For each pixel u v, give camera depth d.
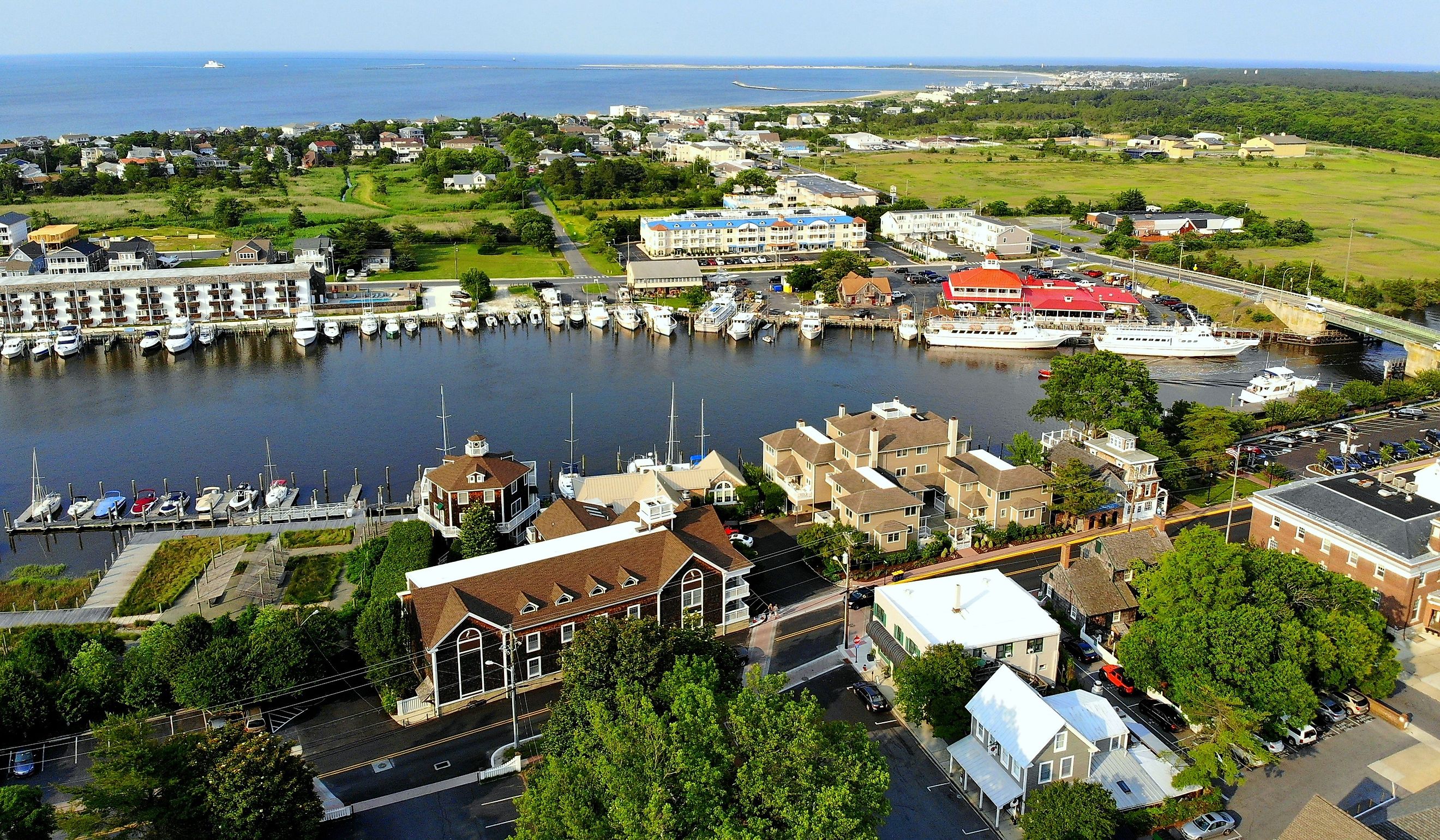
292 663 87.38
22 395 188.25
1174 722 84.62
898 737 85.06
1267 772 79.44
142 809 64.81
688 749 62.34
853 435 128.75
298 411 178.75
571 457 156.38
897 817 75.44
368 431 168.12
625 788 60.16
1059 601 103.56
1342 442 150.62
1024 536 121.94
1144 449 136.50
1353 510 106.25
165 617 107.31
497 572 93.81
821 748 64.81
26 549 126.19
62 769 81.25
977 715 79.25
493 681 91.81
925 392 191.25
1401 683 91.06
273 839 67.19
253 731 83.12
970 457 129.75
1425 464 142.75
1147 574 94.69
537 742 83.38
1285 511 110.94
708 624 88.94
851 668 95.81
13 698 83.25
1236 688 80.69
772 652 98.69
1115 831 71.06
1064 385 146.75
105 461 155.12
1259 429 159.00
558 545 101.44
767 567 116.19
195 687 85.00
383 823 75.12
